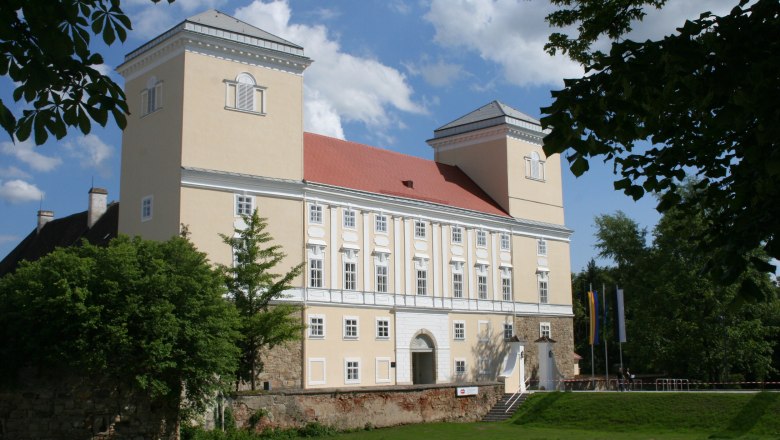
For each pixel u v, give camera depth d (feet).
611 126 39.17
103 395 110.52
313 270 199.52
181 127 179.22
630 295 287.28
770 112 34.76
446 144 284.82
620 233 321.73
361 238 214.69
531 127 275.59
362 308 210.38
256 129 191.62
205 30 184.14
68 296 102.83
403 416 178.40
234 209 185.06
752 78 34.86
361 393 169.07
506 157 267.18
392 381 215.10
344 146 239.50
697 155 44.37
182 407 118.73
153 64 191.52
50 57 31.53
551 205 281.74
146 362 106.83
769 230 38.06
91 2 31.78
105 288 107.45
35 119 32.60
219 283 124.47
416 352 230.68
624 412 183.01
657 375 273.75
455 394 193.67
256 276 158.40
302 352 191.83
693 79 37.35
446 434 163.02
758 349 245.24
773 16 37.22
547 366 254.27
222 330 118.42
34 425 106.73
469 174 277.03
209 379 118.93
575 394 201.05
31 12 30.63
